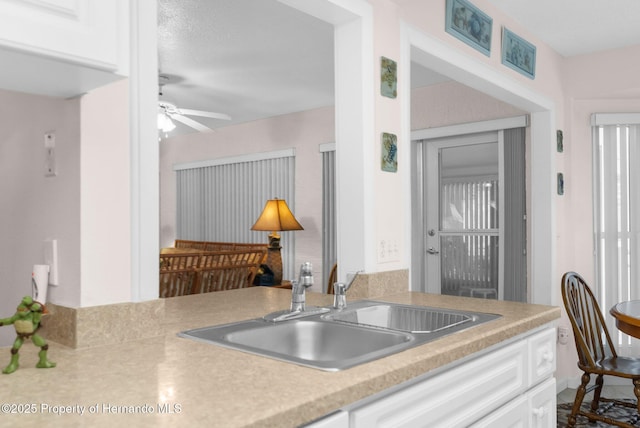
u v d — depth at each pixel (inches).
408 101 94.3
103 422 31.4
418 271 189.9
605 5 119.0
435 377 50.1
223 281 163.5
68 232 50.4
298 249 226.1
